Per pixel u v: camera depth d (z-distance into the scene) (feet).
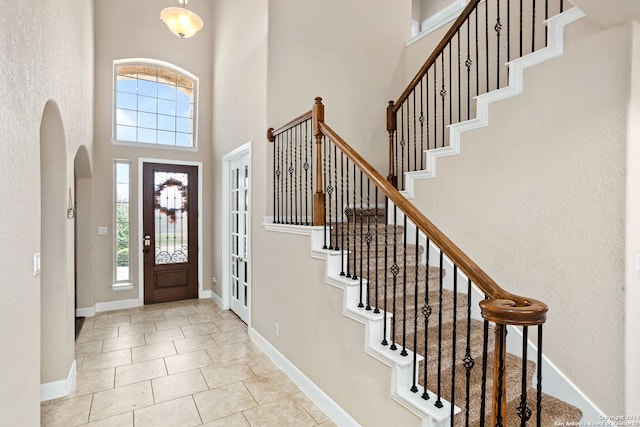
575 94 6.29
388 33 13.53
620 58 5.71
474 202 8.13
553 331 6.67
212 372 9.74
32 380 5.53
